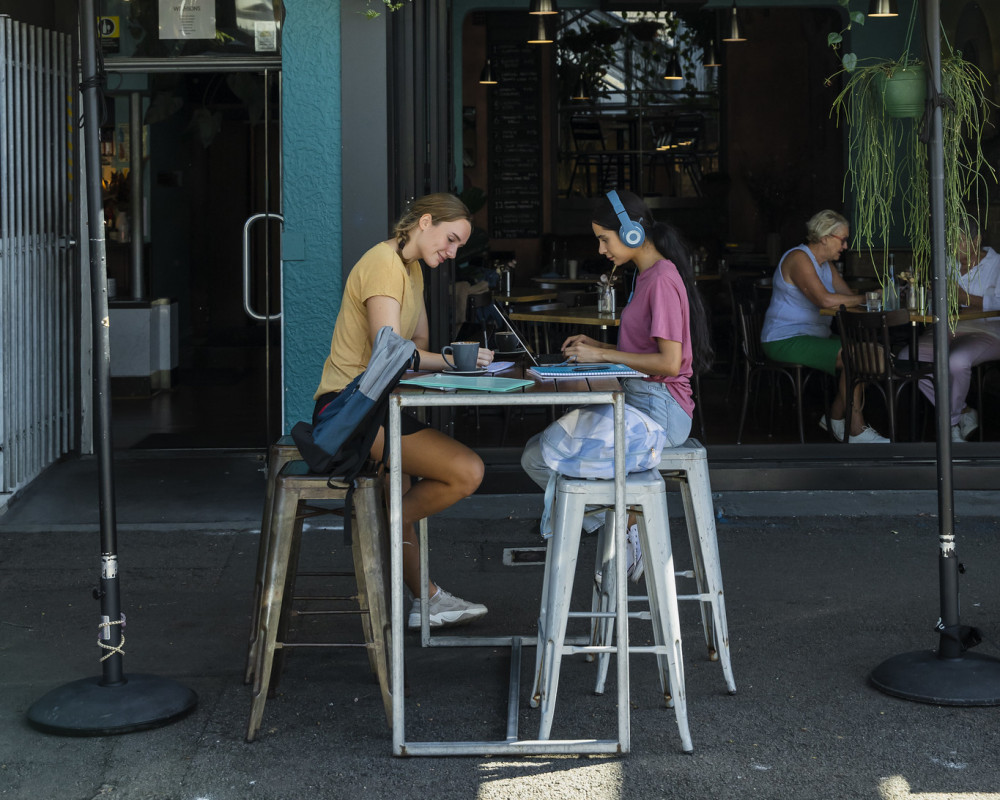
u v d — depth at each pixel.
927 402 7.62
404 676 3.69
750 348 7.53
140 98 8.90
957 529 5.55
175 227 9.43
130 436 7.87
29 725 3.45
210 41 6.21
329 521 5.74
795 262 7.32
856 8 10.77
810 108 12.38
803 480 6.15
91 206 3.38
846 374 6.86
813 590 4.69
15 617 4.44
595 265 11.14
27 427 6.27
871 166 4.41
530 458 3.88
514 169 12.90
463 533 5.55
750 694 3.66
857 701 3.58
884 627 4.25
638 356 3.77
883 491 6.15
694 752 3.25
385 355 3.22
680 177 12.88
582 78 12.84
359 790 3.05
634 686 3.77
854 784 3.05
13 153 6.11
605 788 3.05
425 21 6.19
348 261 5.95
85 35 3.37
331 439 3.24
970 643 3.66
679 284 3.78
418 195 6.16
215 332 10.08
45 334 6.58
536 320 7.44
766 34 12.48
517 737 3.35
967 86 3.96
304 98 5.88
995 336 6.98
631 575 3.84
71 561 5.16
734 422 8.44
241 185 9.26
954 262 4.05
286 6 5.82
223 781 3.11
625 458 3.15
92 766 3.19
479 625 4.34
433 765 3.19
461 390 3.23
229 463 6.86
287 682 3.80
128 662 3.96
